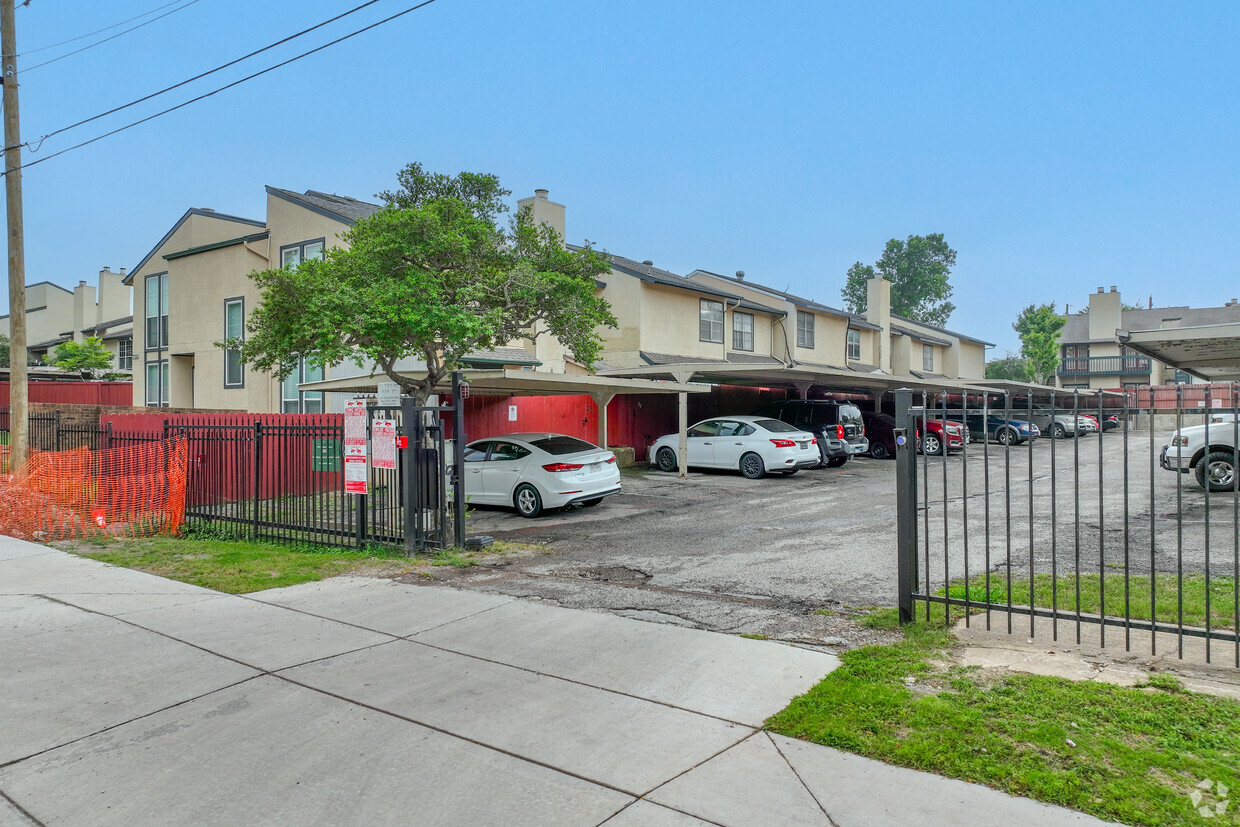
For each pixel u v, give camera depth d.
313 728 4.12
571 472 11.74
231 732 4.09
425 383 12.10
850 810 3.20
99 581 7.56
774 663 4.92
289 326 11.48
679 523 11.01
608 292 23.36
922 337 39.28
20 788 3.54
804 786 3.41
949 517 10.98
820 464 19.39
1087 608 5.75
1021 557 8.02
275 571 7.92
